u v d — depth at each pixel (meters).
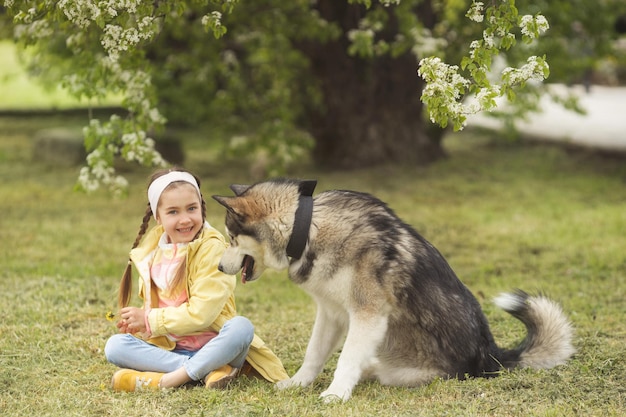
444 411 3.75
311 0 10.27
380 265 4.04
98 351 4.84
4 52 33.38
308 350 4.37
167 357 4.14
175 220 4.13
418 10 11.83
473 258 8.27
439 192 11.90
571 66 13.80
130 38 4.41
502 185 12.48
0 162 14.58
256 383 4.22
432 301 4.15
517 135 14.70
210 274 4.08
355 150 13.69
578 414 3.70
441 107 3.75
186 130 19.50
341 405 3.82
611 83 29.47
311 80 13.12
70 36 6.03
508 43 3.92
